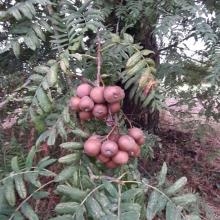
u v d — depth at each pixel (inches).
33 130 72.0
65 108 57.7
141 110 105.7
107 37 63.6
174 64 91.6
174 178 118.8
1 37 76.7
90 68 64.9
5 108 79.5
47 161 54.9
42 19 63.0
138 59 58.4
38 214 66.4
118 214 47.7
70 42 60.4
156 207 50.1
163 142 143.6
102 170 55.1
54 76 57.2
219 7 79.1
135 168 58.7
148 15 75.5
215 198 124.3
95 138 51.0
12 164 54.9
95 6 73.1
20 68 84.1
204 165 136.7
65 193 50.1
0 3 74.0
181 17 68.2
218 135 137.6
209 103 109.1
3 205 53.0
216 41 71.9
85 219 51.9
